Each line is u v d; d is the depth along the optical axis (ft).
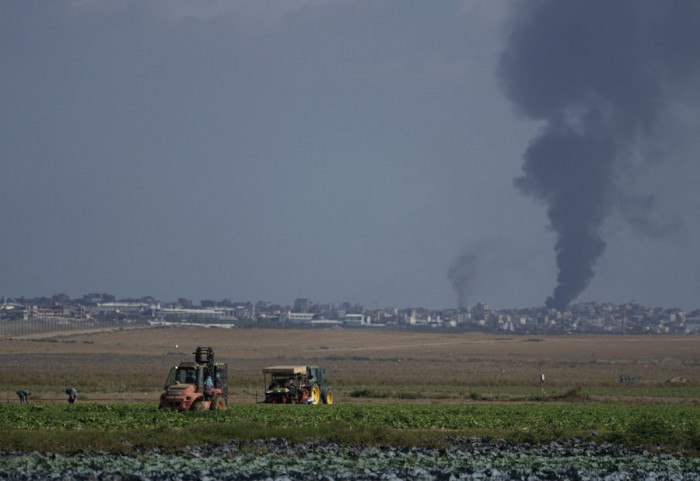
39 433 424.87
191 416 549.54
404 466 353.92
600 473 346.13
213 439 419.54
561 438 471.62
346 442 433.07
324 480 314.76
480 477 329.31
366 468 343.26
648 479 329.93
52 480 302.86
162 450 390.01
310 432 448.65
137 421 522.06
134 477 310.24
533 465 365.20
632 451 432.66
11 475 308.81
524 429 545.85
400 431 470.39
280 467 338.54
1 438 392.68
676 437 455.63
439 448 426.10
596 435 482.28
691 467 371.56
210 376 616.80
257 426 473.67
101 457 359.46
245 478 315.37
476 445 440.45
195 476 316.19
